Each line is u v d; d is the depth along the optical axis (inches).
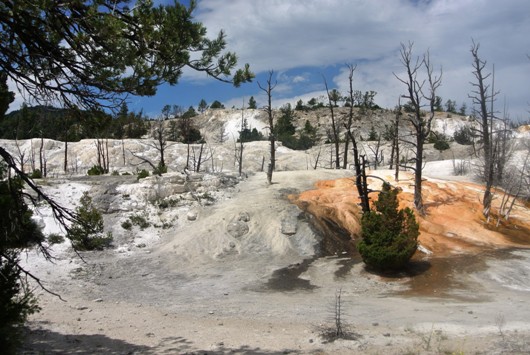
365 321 534.9
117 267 851.4
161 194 1207.6
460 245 994.1
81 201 1071.6
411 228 824.3
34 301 375.6
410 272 825.5
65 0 259.0
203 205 1184.8
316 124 5403.5
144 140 2758.4
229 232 1017.5
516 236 1091.3
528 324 490.3
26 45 275.9
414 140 4008.4
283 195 1242.0
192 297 687.7
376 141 3651.6
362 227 861.2
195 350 398.0
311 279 811.4
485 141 1331.2
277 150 3198.8
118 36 277.0
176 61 292.2
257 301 663.8
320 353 391.2
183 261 910.4
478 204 1225.4
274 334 470.6
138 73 288.5
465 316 542.6
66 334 441.4
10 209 323.9
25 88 284.5
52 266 810.2
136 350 392.8
